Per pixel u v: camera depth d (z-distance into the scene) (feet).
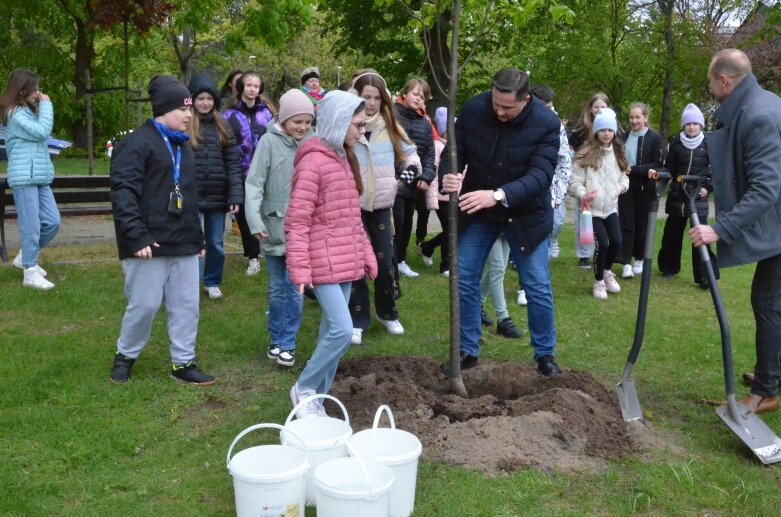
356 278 13.70
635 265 29.35
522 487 11.59
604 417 14.11
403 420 13.69
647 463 12.60
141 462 12.38
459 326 15.46
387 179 18.76
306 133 16.83
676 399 15.92
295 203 13.07
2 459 12.26
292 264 13.04
